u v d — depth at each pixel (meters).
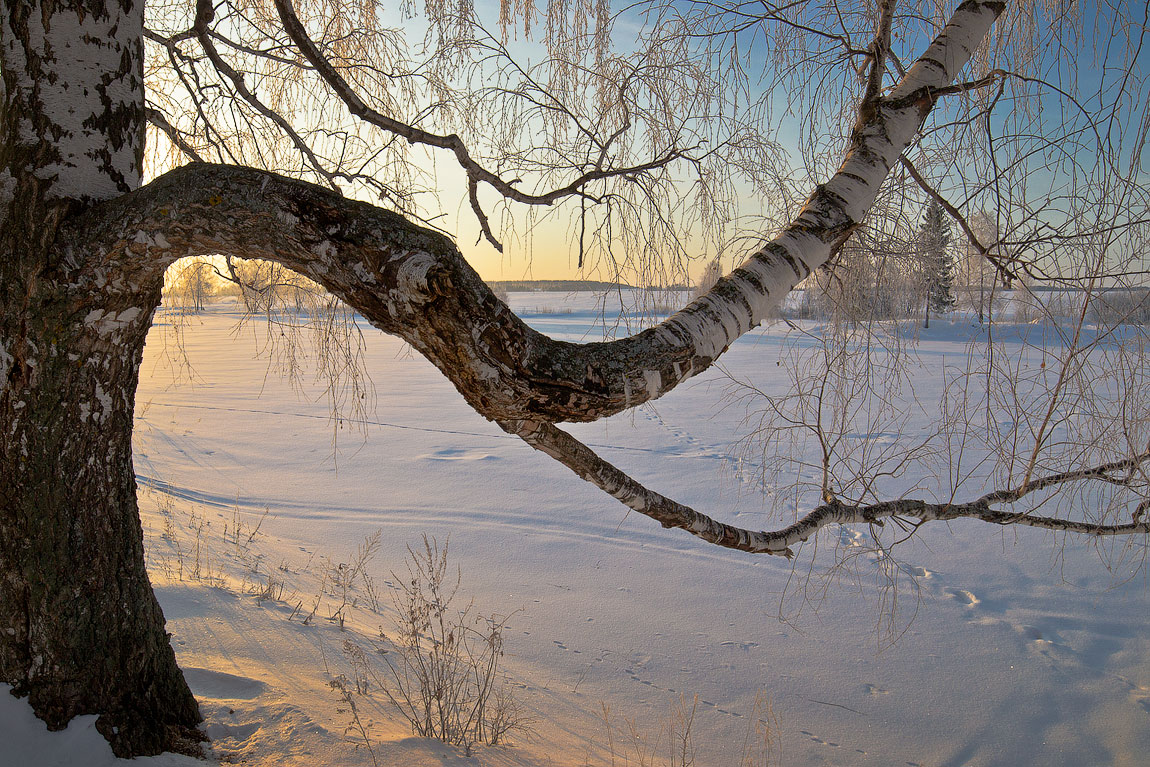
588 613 5.54
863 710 4.31
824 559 6.73
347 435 12.16
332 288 1.53
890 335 2.96
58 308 1.89
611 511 8.06
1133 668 4.84
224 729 2.54
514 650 4.88
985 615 5.62
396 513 7.99
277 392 17.23
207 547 5.86
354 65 3.49
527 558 6.69
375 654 4.05
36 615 2.04
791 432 3.75
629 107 2.90
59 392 1.97
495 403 1.53
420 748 2.76
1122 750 3.97
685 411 14.29
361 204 1.50
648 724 4.02
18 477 1.99
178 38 2.92
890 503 2.83
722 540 2.39
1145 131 2.44
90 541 2.12
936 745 3.99
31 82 1.88
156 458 10.16
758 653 4.97
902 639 5.22
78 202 1.91
